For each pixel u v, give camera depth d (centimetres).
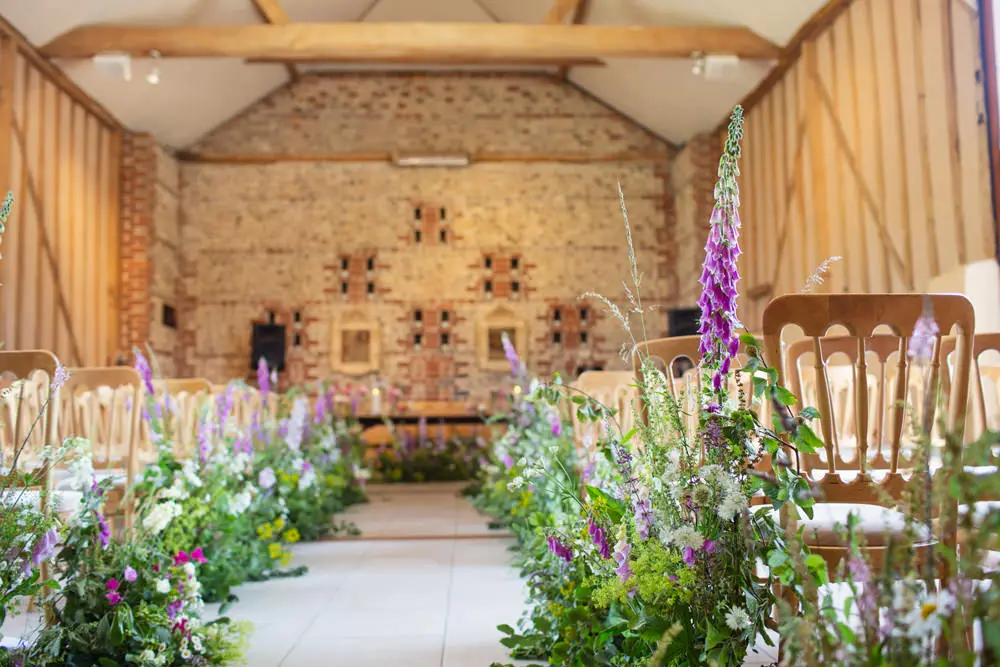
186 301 1155
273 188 1179
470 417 1027
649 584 175
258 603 352
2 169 764
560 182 1195
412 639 294
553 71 1209
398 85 1205
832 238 784
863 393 188
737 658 166
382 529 572
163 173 1105
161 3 849
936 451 140
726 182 177
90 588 236
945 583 141
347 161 1188
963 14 582
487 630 306
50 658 216
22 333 795
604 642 212
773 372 171
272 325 1130
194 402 427
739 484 170
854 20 738
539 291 1177
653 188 1196
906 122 657
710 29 866
